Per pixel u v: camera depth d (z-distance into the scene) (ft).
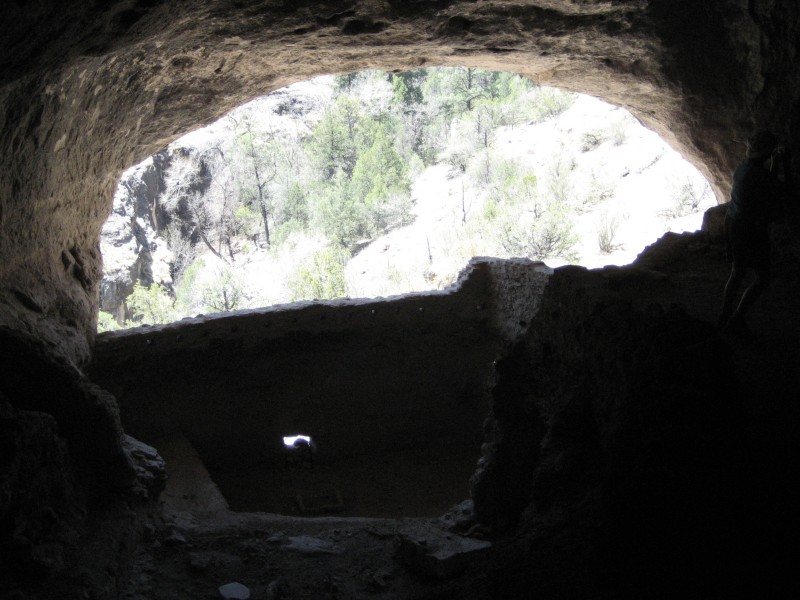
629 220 82.23
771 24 34.68
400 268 95.35
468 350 43.16
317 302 42.65
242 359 41.29
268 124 140.56
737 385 17.38
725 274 30.30
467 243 87.40
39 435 22.58
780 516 15.24
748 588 14.46
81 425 25.27
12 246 31.58
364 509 39.81
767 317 25.46
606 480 17.40
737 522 15.17
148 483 27.66
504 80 137.39
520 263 39.17
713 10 35.96
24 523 21.31
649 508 16.01
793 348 22.81
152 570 24.88
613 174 93.25
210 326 40.57
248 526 29.17
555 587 16.62
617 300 21.79
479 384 43.32
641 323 19.75
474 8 32.68
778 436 18.17
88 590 21.81
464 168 118.83
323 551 26.71
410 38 34.55
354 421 43.42
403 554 25.77
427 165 126.21
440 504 39.91
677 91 40.34
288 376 42.14
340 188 117.19
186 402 40.78
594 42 37.37
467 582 19.88
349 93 148.46
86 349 36.42
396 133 134.21
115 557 23.97
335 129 129.08
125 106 33.88
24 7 18.26
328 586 24.53
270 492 41.04
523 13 34.04
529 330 27.58
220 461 41.96
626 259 74.02
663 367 17.28
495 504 26.53
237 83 37.32
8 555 20.81
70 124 31.01
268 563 26.14
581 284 23.48
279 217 124.36
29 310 32.35
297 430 42.75
